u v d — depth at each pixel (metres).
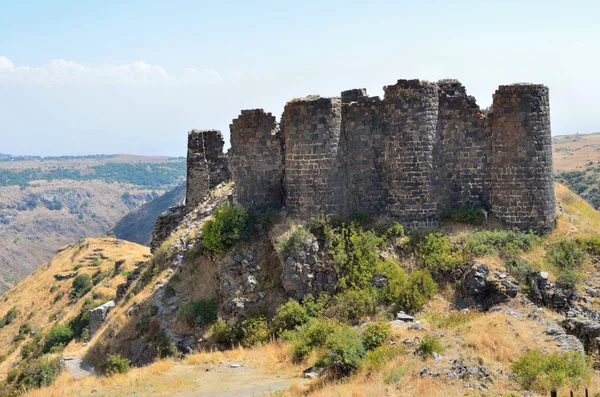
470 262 37.69
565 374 24.66
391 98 39.94
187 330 38.19
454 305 36.34
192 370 33.16
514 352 28.19
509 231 39.41
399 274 37.09
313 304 36.72
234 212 40.91
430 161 40.00
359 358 28.75
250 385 29.55
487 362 26.70
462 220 40.84
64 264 122.56
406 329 32.03
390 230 39.84
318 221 39.03
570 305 35.81
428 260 38.34
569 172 118.88
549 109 40.16
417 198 39.97
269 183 41.81
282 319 36.25
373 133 40.78
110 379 33.44
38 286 111.25
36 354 62.75
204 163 58.03
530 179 39.56
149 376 32.59
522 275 37.09
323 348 32.22
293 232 38.19
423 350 27.97
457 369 25.55
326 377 28.48
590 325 31.09
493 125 40.34
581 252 38.72
